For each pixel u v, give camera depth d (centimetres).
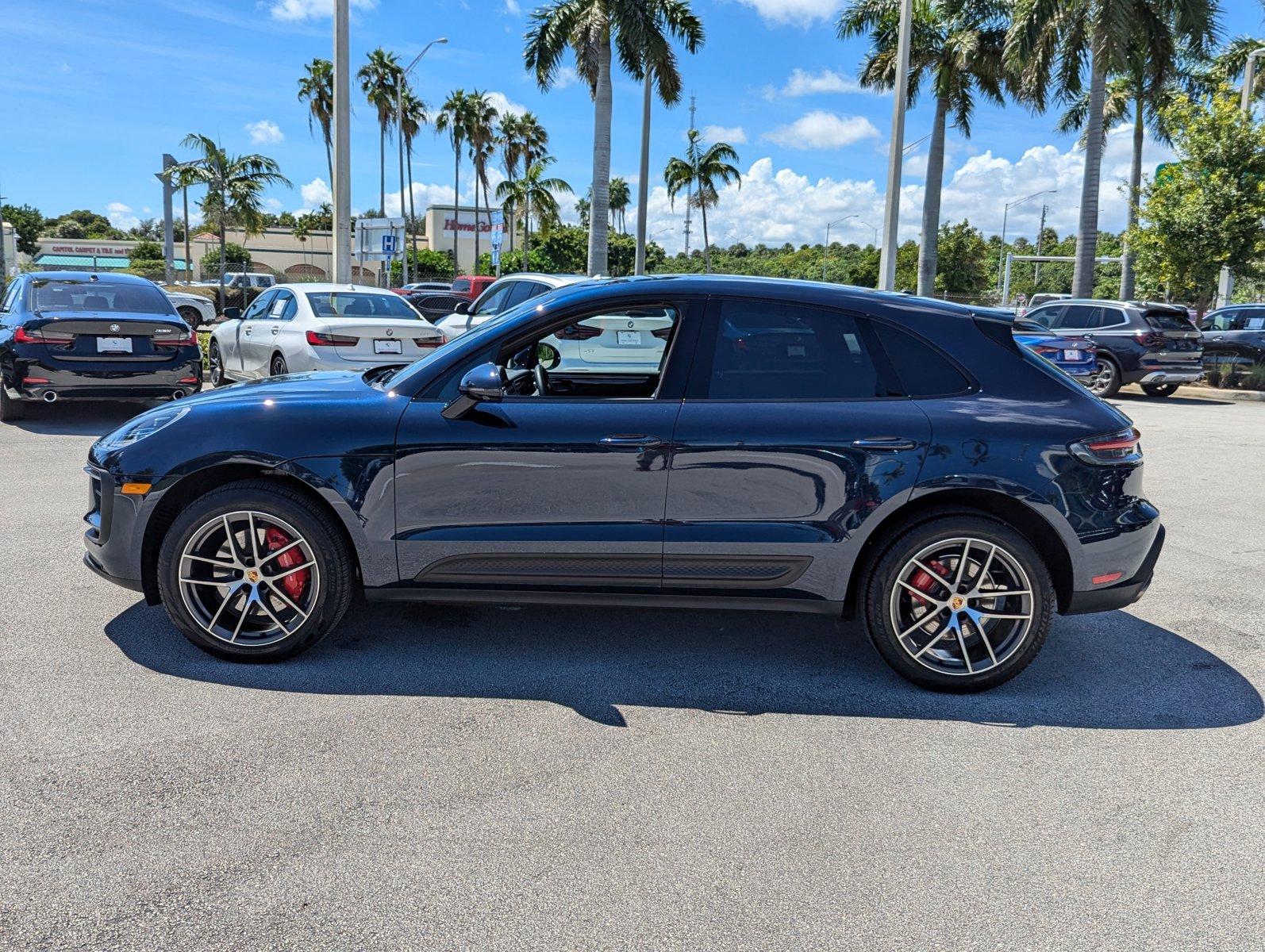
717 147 4662
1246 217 2002
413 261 6125
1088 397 395
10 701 359
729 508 381
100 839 271
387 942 232
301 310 1058
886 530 388
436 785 308
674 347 392
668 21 2303
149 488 389
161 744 329
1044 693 397
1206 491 823
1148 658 440
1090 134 2334
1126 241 2223
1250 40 2966
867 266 7219
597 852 273
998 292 8388
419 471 384
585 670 408
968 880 264
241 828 279
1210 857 277
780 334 393
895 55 2745
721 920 244
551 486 382
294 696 372
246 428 388
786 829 288
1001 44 2664
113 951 225
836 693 391
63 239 9319
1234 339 1908
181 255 8038
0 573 510
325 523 391
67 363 947
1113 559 385
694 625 469
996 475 375
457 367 397
